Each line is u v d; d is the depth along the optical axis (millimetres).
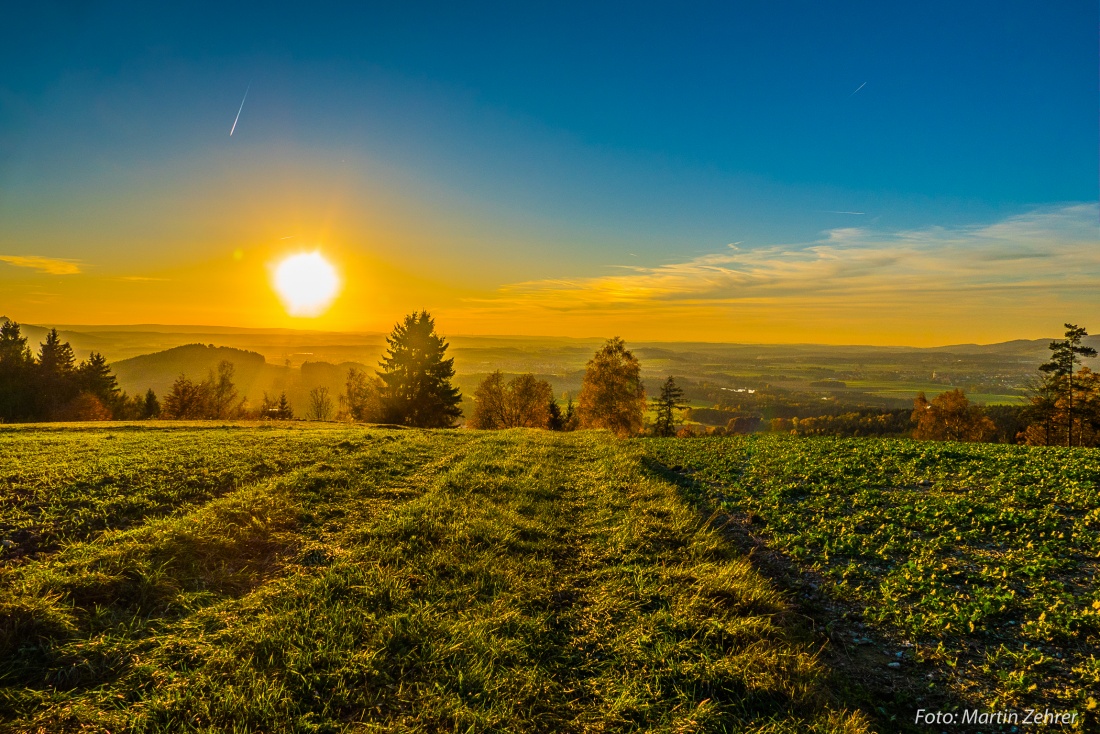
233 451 16688
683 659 6316
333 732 5008
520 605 7594
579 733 5203
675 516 11766
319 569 8422
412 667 6059
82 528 9398
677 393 81062
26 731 4777
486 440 23625
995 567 8656
